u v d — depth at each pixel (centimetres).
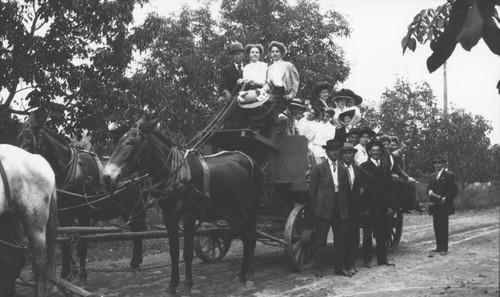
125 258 1104
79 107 1306
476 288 716
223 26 2116
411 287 735
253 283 782
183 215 710
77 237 696
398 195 1023
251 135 830
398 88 2517
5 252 536
